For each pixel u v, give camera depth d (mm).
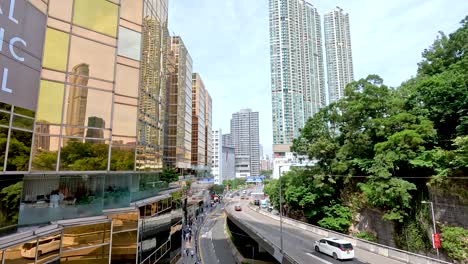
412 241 24969
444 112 24516
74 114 12750
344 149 33750
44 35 11719
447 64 29234
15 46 10031
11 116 9805
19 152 10125
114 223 14859
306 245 28406
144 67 19281
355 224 33438
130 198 16500
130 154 15602
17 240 9344
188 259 35250
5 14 9594
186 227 50312
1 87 9383
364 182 32562
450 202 21875
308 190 39219
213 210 88875
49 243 10742
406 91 30609
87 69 13461
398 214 25094
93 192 13836
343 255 22344
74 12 13141
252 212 60281
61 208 12211
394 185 24422
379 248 24781
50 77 11914
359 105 30766
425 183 24641
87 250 12625
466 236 19844
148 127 19766
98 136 13711
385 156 25766
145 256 17656
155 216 20094
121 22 16078
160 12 23922
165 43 25703
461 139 20062
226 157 159125
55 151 11805
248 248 40344
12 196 10008
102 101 14008
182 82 55500
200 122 79188
